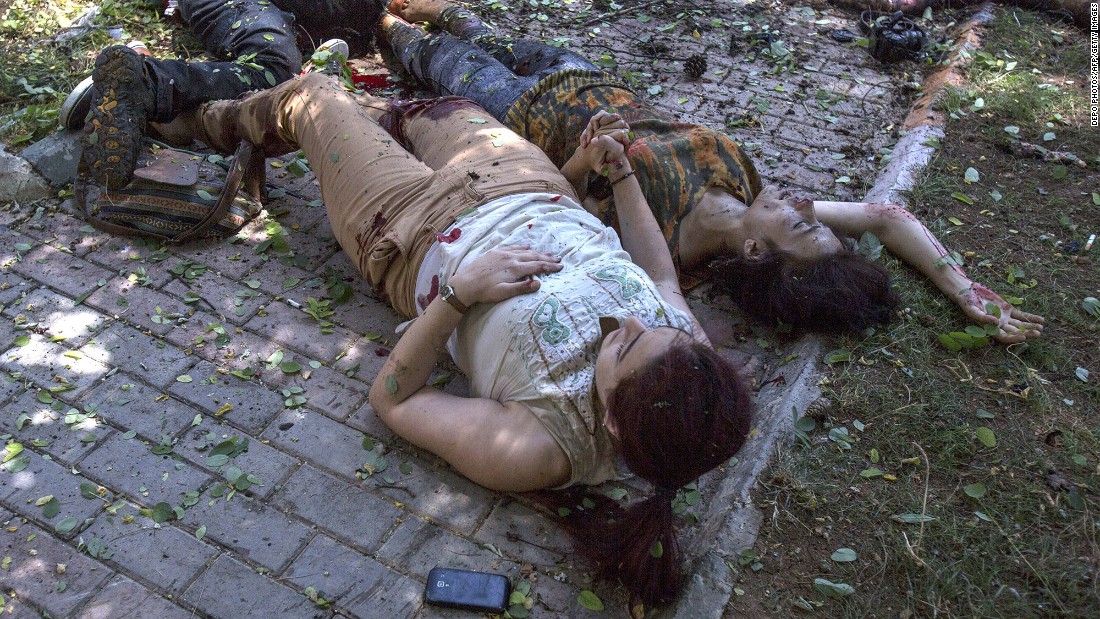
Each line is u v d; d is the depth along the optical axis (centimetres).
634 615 235
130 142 323
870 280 302
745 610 233
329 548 247
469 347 264
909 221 338
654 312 254
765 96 453
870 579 241
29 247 335
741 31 506
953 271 327
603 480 257
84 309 313
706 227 322
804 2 538
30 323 306
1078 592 238
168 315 314
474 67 383
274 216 361
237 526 251
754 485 262
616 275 259
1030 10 525
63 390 285
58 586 234
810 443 276
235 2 405
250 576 239
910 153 401
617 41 488
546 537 254
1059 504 261
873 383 296
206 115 354
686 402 209
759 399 297
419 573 243
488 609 233
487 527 255
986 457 275
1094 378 303
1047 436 281
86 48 443
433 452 260
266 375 296
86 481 259
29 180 356
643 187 318
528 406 245
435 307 256
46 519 249
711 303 337
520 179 296
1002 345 313
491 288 253
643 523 230
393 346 310
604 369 232
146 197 333
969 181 388
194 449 271
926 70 480
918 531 252
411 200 295
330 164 314
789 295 302
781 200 306
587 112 346
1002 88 449
